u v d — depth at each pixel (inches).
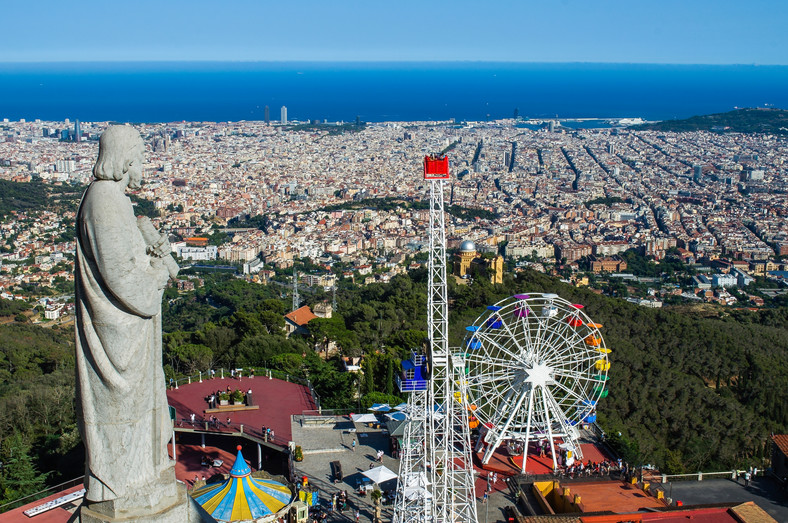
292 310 7598.4
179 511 1004.6
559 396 3949.3
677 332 6471.5
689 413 4672.7
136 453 979.9
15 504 2839.6
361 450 3390.7
